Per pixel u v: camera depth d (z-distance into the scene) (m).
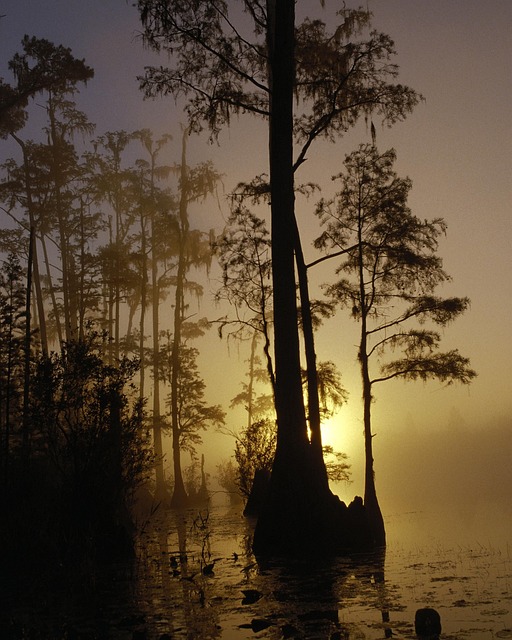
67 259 45.16
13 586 10.64
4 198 41.84
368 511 19.41
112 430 15.70
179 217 47.22
